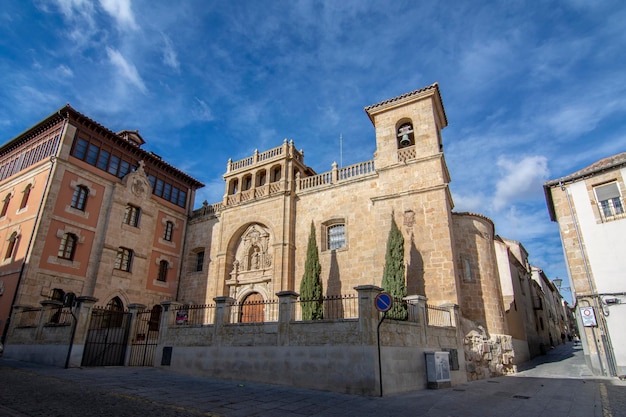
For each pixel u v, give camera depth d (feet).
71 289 78.64
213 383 43.57
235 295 90.43
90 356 60.13
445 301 63.05
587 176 62.54
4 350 65.62
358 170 84.48
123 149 96.02
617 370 53.98
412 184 73.61
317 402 34.06
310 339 43.04
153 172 103.86
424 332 48.88
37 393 33.50
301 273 83.25
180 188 111.45
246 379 46.01
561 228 63.46
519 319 87.35
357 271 75.77
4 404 28.60
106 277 85.15
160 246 100.53
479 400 37.37
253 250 92.94
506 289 82.53
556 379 54.39
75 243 81.51
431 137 75.31
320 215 85.15
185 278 102.42
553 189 65.98
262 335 46.80
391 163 77.51
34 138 92.17
